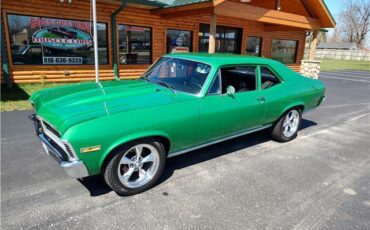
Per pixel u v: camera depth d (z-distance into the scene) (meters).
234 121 4.05
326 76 19.00
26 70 9.20
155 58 12.16
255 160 4.32
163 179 3.60
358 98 10.64
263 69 4.54
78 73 10.27
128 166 3.15
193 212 2.92
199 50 13.66
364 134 5.97
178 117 3.33
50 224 2.63
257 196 3.28
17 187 3.23
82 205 2.95
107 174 2.99
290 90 4.86
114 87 3.72
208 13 9.21
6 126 5.30
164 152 3.38
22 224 2.62
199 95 3.61
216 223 2.76
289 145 5.08
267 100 4.45
